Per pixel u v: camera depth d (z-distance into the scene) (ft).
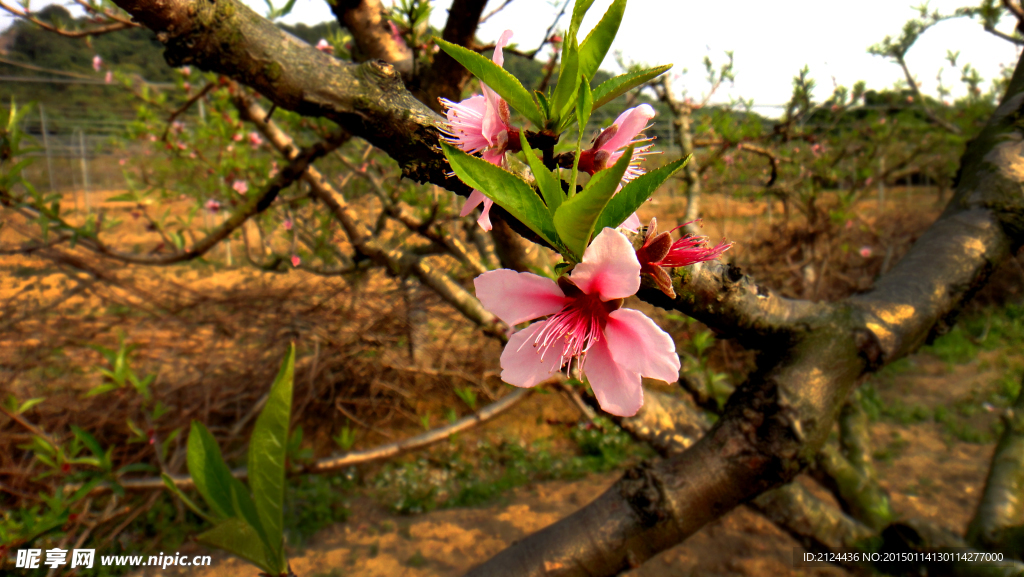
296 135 14.42
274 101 2.74
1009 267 26.18
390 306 16.63
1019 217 4.17
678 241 2.37
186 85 13.16
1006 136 4.56
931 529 6.63
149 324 15.03
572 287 2.02
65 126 53.06
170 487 3.04
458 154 1.83
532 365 2.06
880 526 7.98
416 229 9.79
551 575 3.63
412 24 5.83
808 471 8.77
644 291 2.87
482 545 13.91
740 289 3.18
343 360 16.37
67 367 14.25
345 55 10.10
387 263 9.52
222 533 2.83
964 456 17.44
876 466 16.99
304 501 15.20
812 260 19.31
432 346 17.87
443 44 2.03
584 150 2.23
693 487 3.59
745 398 3.69
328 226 12.67
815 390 3.53
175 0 2.52
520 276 2.04
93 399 13.25
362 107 2.60
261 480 2.78
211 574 12.38
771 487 3.57
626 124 2.22
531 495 16.35
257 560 2.88
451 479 16.93
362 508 15.55
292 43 2.70
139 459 12.37
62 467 8.20
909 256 4.38
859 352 3.62
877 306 3.86
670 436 6.53
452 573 12.80
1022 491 6.79
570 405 20.31
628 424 6.48
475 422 10.96
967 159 4.85
